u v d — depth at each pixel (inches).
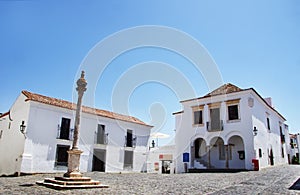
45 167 759.7
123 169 981.8
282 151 1185.4
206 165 911.0
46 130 780.0
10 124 821.2
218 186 400.8
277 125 1157.7
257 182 436.8
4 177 647.8
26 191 335.3
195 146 965.2
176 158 986.1
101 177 633.0
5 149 808.3
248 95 852.0
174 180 526.3
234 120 864.9
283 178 486.6
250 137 819.4
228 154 891.4
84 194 316.2
